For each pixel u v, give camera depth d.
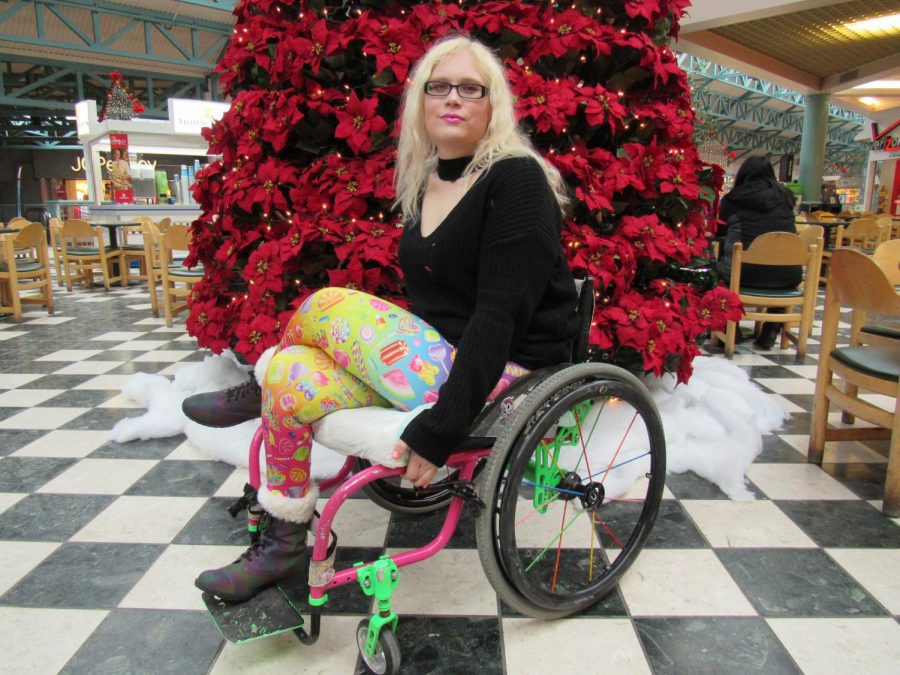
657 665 1.33
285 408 1.23
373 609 1.51
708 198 2.67
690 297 2.61
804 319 3.91
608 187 2.32
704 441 2.43
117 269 8.00
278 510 1.29
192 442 2.52
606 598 1.55
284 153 2.54
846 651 1.37
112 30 13.51
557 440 1.46
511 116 1.34
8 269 5.11
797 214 9.51
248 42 2.41
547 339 1.38
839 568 1.68
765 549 1.78
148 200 8.37
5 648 1.38
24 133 16.17
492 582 1.30
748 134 24.09
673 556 1.74
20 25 12.39
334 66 2.32
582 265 2.27
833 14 8.25
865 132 17.64
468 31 2.17
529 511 1.97
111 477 2.24
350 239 2.26
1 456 2.42
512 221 1.21
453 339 1.34
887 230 8.30
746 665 1.33
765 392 3.27
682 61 14.39
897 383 1.92
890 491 1.95
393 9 2.35
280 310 2.46
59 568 1.68
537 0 2.44
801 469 2.31
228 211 2.61
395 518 1.94
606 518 1.94
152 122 8.09
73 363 3.81
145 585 1.60
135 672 1.31
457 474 1.68
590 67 2.53
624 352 2.62
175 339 4.45
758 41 9.55
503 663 1.33
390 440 1.16
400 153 1.49
